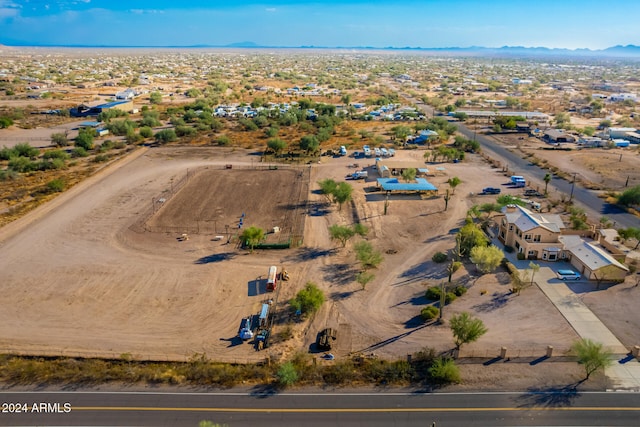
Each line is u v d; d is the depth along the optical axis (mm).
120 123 162500
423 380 44562
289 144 147125
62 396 42031
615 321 54031
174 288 61625
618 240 75938
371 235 79375
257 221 85188
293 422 39375
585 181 110312
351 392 43031
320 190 103375
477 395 42625
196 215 87688
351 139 156000
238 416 40031
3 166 118000
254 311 56656
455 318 49875
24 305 57062
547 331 52250
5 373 44844
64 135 144125
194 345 50125
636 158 131375
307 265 68438
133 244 74750
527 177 114062
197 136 157125
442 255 69375
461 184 108312
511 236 74250
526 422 39500
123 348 49344
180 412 40406
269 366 46594
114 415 39938
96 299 58719
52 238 76312
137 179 109875
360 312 56375
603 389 43438
